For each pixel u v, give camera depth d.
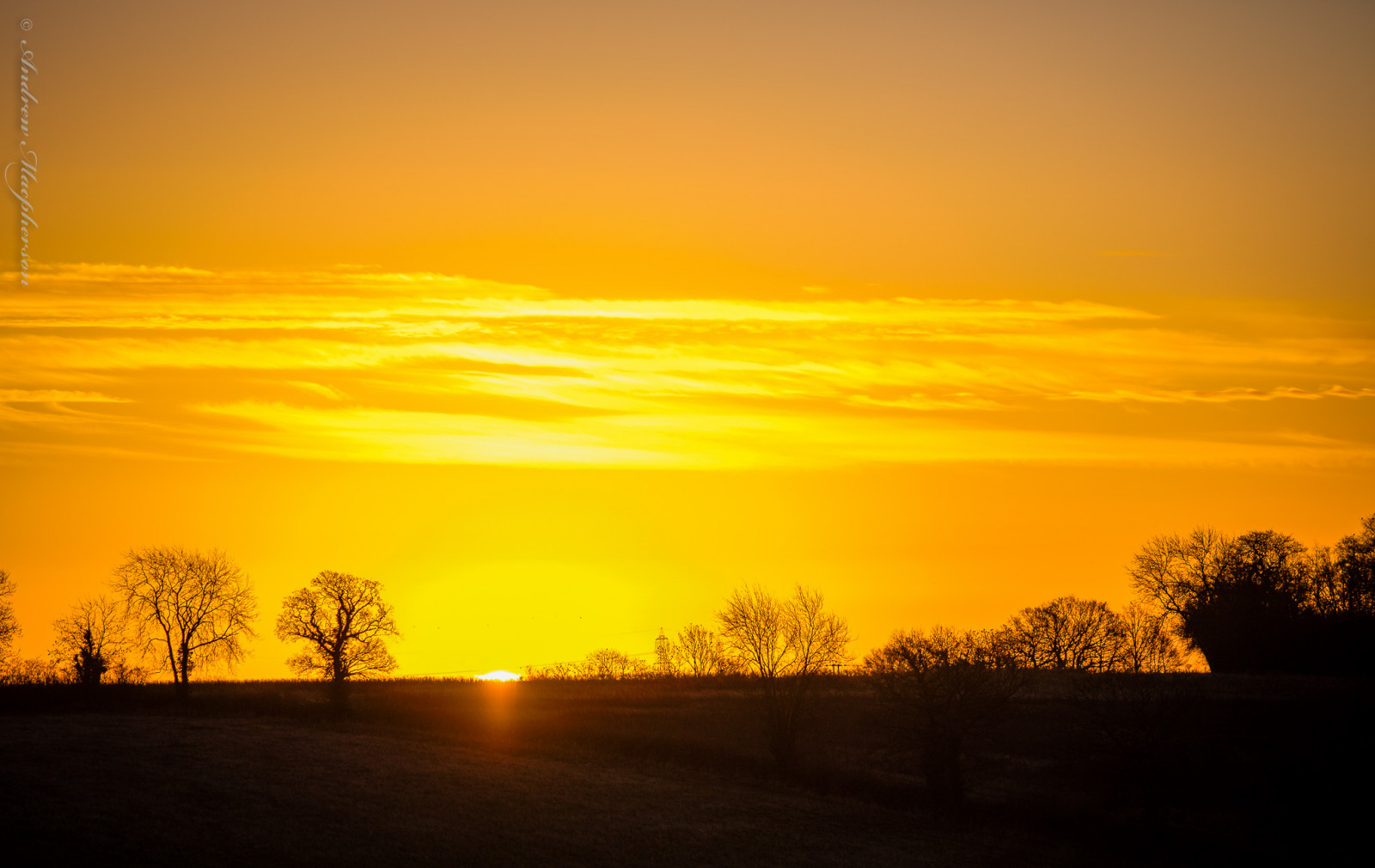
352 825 53.94
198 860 47.47
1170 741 68.75
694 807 61.84
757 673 77.00
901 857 55.78
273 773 61.94
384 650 92.00
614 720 83.38
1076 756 74.50
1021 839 59.91
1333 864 57.78
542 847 53.03
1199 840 60.56
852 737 80.12
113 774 58.91
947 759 68.12
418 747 71.81
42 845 47.56
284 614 91.25
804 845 56.53
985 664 73.12
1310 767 70.75
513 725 80.12
